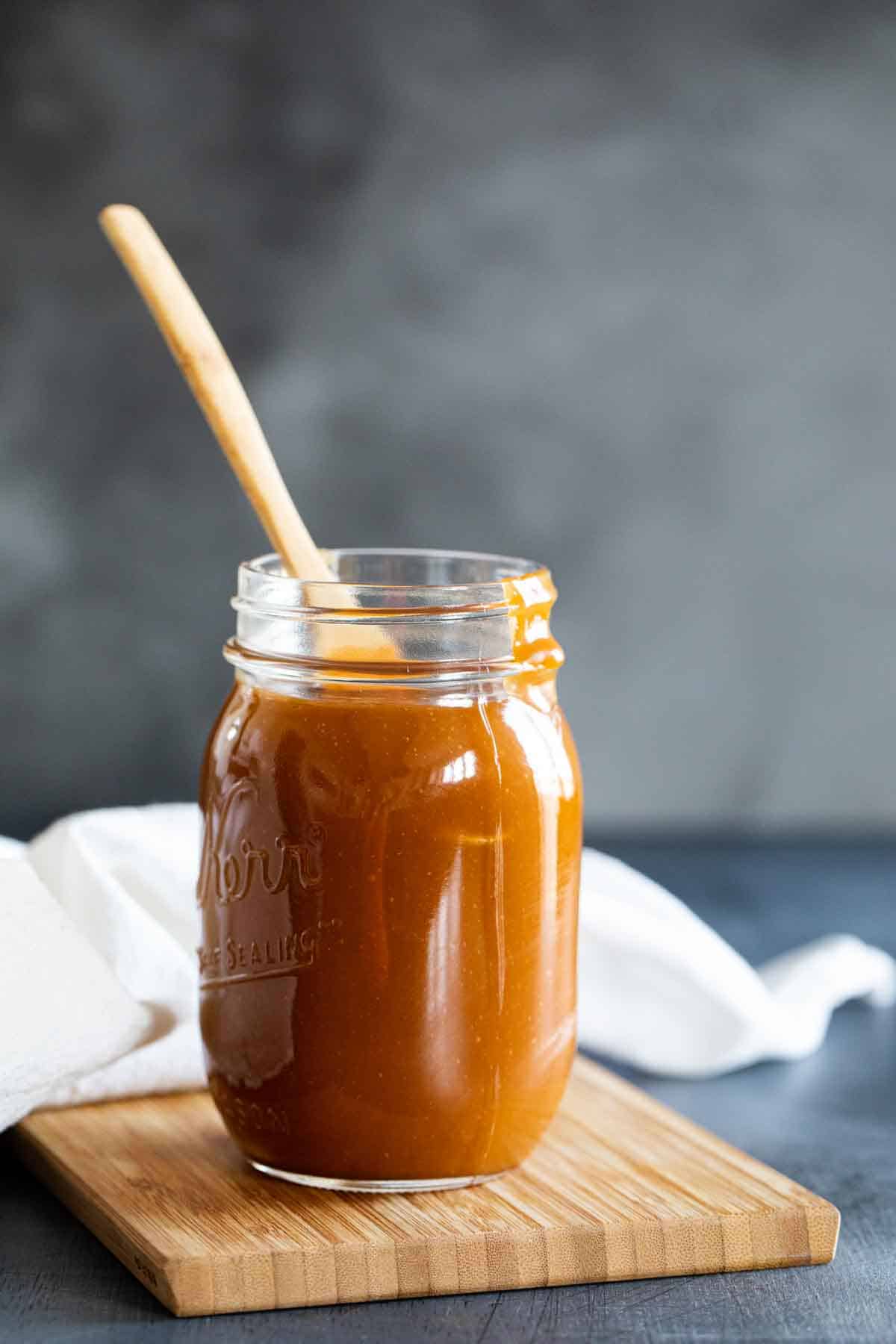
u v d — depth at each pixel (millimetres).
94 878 777
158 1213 695
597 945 845
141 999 764
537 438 1480
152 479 1463
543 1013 706
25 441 1448
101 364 1446
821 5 1439
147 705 1487
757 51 1443
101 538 1466
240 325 1450
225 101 1428
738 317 1473
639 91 1445
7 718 1478
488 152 1445
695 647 1510
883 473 1494
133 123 1423
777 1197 710
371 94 1435
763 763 1526
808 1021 884
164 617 1479
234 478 1470
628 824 1527
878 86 1449
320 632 689
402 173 1445
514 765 695
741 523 1497
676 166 1455
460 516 1487
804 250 1466
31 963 711
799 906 1123
